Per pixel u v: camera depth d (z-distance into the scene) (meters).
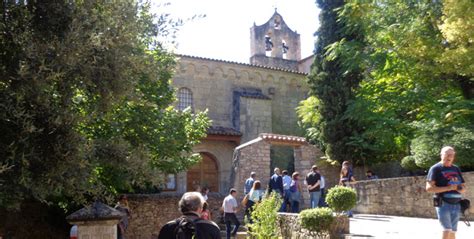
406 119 20.38
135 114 10.98
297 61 35.50
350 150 20.59
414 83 19.77
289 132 26.78
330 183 21.06
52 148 6.15
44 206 14.46
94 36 6.16
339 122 20.92
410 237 9.80
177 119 13.60
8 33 6.41
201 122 15.03
